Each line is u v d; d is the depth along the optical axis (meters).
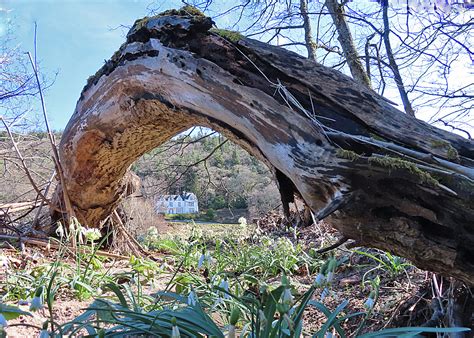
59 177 4.46
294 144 2.10
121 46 3.33
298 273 4.45
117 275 3.17
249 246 5.14
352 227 1.90
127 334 1.47
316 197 1.97
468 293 1.97
